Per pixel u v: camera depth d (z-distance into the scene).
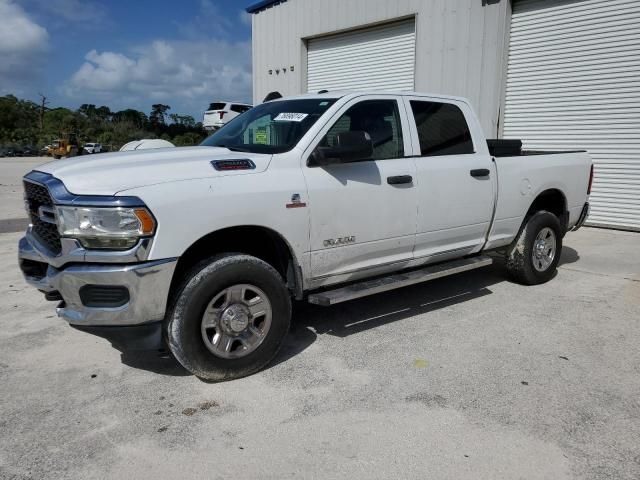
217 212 3.57
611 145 9.39
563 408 3.39
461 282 6.28
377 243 4.53
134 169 3.55
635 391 3.61
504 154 5.91
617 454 2.91
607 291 5.84
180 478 2.76
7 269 6.97
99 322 3.40
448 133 5.17
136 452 2.97
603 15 9.16
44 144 60.69
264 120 4.70
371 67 13.18
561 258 7.42
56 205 3.40
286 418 3.31
